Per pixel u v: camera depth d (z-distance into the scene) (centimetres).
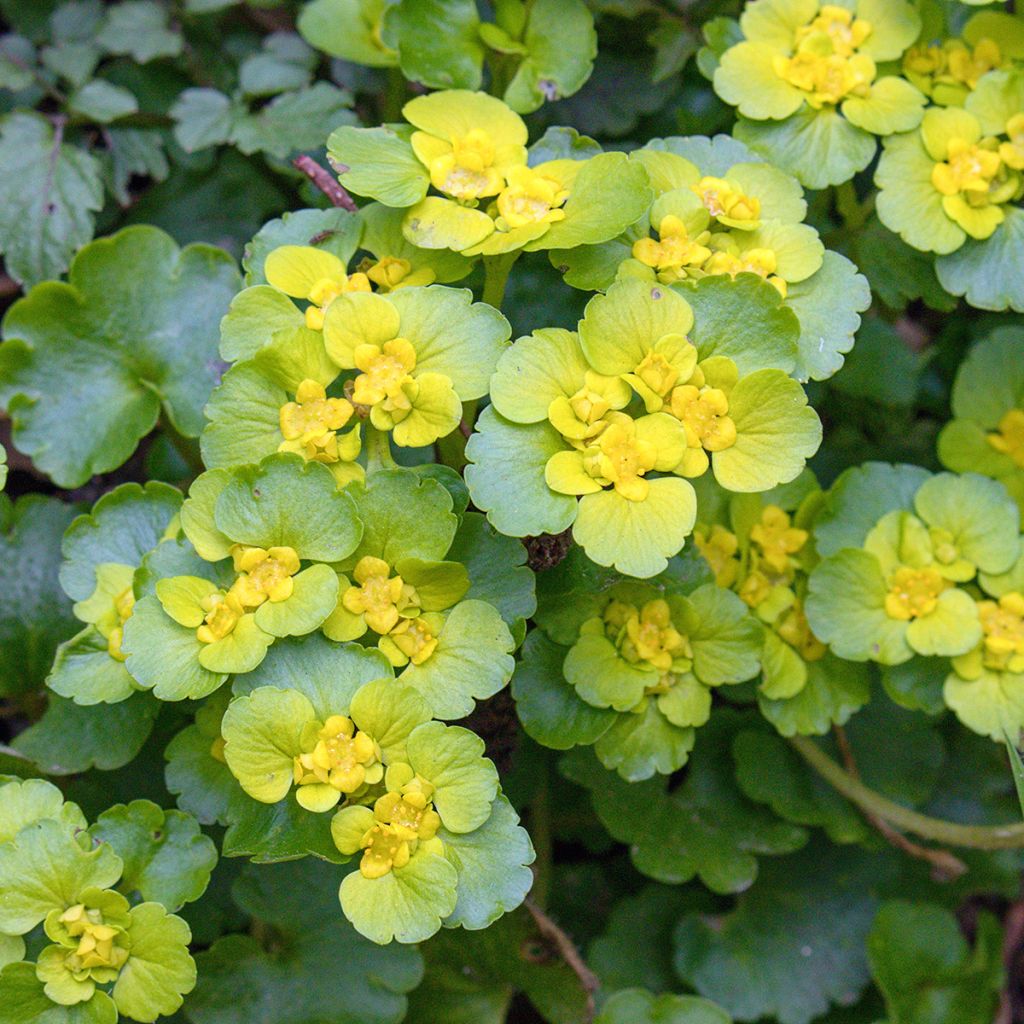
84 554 15
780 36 17
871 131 16
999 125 16
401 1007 16
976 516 16
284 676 13
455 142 15
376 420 14
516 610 14
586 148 16
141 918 14
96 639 15
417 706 13
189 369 17
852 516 17
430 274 15
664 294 14
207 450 14
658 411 14
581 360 14
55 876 14
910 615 16
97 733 16
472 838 13
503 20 17
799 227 15
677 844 17
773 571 17
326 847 13
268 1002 16
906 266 17
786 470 14
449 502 14
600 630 15
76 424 17
